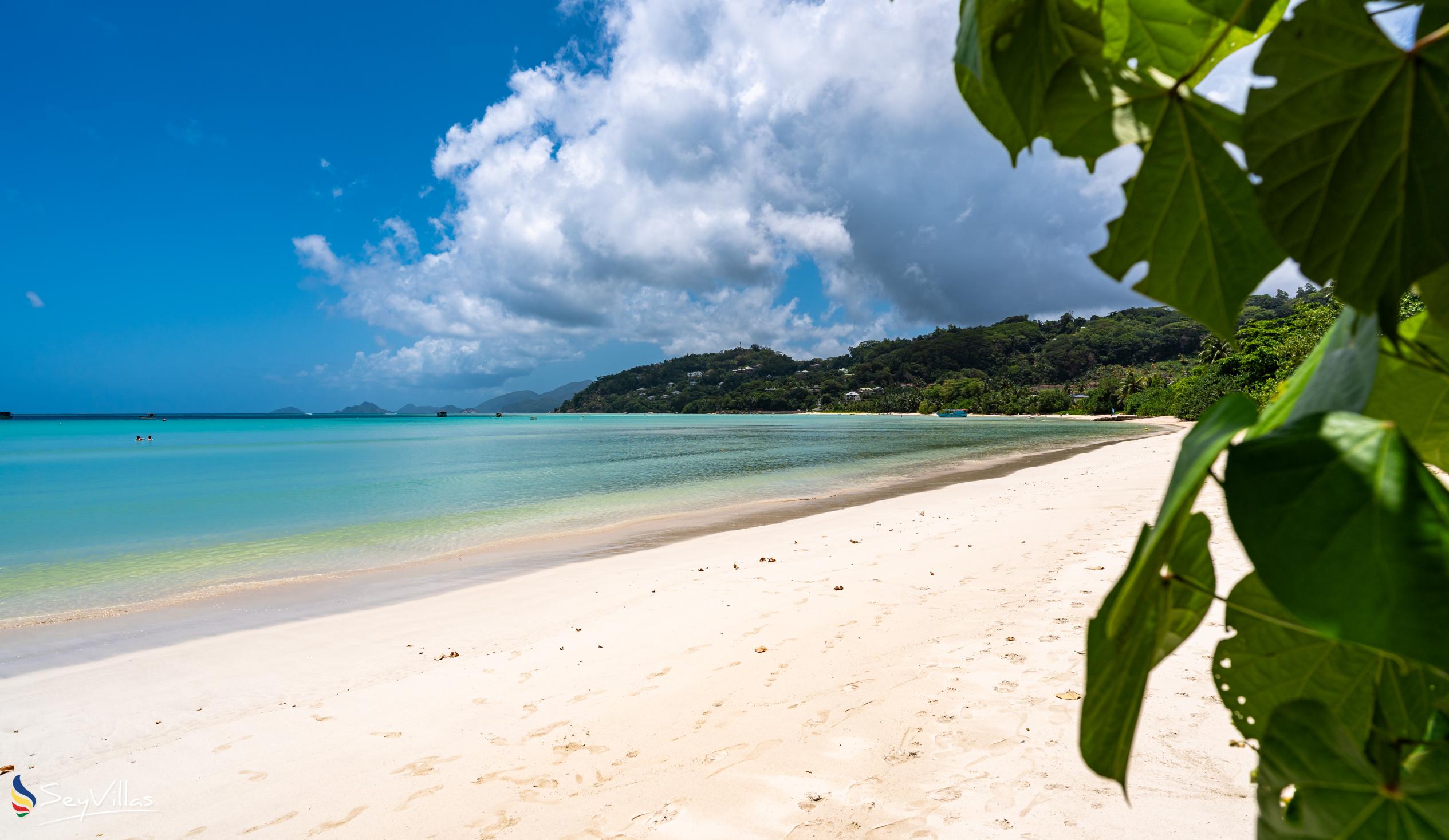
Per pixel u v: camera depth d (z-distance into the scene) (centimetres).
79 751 477
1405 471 36
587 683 529
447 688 544
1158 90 47
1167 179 47
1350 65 37
